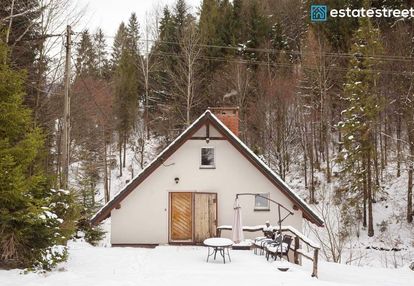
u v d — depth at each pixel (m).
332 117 40.22
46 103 23.86
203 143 21.16
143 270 13.18
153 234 20.72
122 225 20.72
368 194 30.38
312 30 39.53
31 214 11.11
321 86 37.41
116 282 11.12
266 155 38.47
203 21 46.47
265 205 21.02
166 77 46.19
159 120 45.62
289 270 13.88
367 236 29.91
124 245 20.62
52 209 12.94
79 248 17.39
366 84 29.53
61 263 13.41
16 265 11.70
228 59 41.34
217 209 20.89
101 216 20.42
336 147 39.72
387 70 32.16
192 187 20.98
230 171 21.06
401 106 31.12
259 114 38.00
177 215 21.03
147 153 45.69
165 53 43.31
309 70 38.09
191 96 39.84
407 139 32.78
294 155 41.47
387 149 35.94
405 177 34.16
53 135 25.50
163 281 11.73
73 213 13.77
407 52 32.81
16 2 20.78
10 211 11.46
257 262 15.10
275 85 38.53
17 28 21.30
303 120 39.03
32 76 22.53
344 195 34.19
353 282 16.89
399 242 28.44
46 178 13.15
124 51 47.97
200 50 40.75
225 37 44.31
